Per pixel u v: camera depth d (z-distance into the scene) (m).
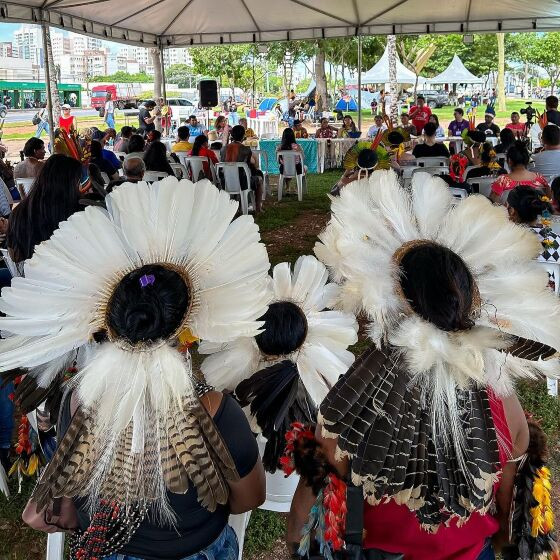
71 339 1.35
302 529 1.48
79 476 1.33
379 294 1.34
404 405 1.31
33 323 1.35
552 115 10.91
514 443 1.45
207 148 10.25
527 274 1.42
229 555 1.57
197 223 1.38
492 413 1.39
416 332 1.30
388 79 26.48
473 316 1.37
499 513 1.52
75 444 1.34
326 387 2.14
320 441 1.44
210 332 1.34
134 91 54.16
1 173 8.20
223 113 30.14
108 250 1.36
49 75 12.30
